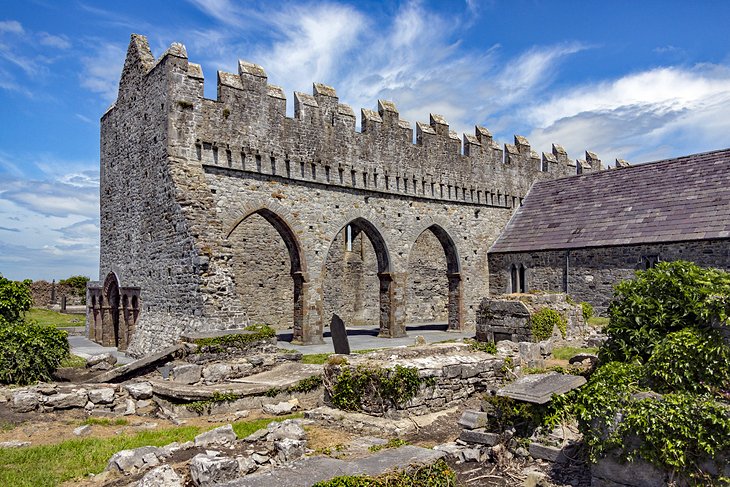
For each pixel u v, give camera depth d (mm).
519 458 8734
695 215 24359
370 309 37000
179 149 21312
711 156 26859
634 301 10383
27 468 8219
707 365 8406
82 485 7609
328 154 25828
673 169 27812
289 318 33219
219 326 20094
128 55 25312
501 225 33281
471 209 32000
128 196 25031
